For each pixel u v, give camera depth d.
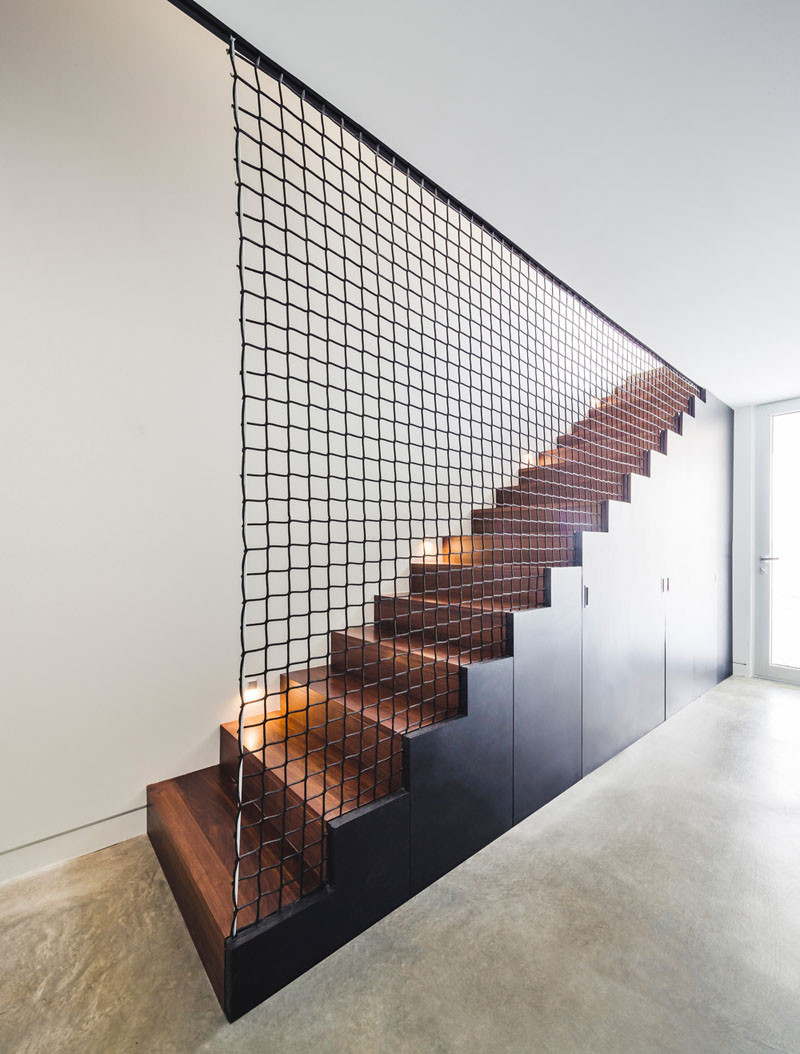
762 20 1.27
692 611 3.69
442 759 1.71
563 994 1.25
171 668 2.00
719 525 4.21
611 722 2.69
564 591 2.34
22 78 1.70
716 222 2.10
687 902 1.58
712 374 3.71
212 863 1.49
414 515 2.94
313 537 2.47
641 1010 1.21
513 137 1.68
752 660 4.36
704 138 1.67
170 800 1.84
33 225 1.70
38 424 1.70
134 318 1.92
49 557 1.72
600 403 3.17
